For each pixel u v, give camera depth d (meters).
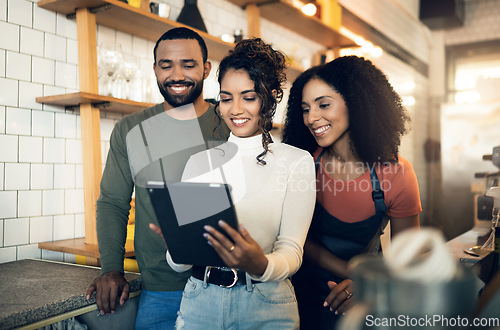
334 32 3.78
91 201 1.97
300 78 1.42
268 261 0.95
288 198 1.10
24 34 1.90
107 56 2.02
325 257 1.29
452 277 0.37
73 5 1.93
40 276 1.50
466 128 6.76
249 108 1.12
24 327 1.11
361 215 1.31
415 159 7.03
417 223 1.33
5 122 1.83
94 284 1.31
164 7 2.25
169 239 0.94
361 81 1.29
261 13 3.27
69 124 2.08
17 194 1.87
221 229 0.88
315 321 1.28
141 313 1.44
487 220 1.87
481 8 7.39
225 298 1.06
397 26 6.36
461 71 7.74
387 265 0.40
